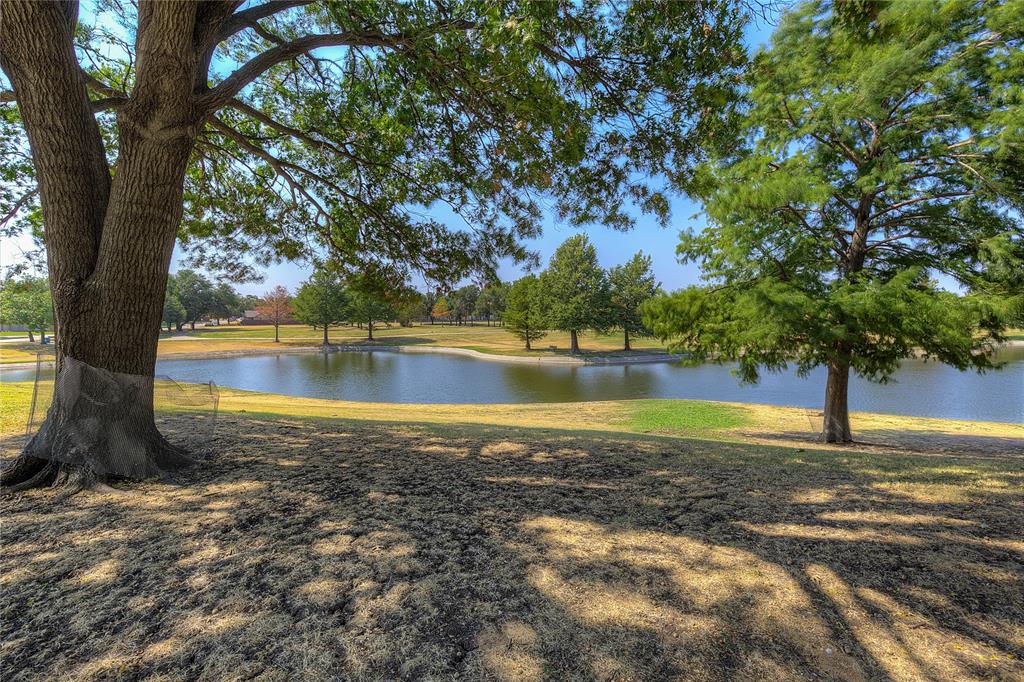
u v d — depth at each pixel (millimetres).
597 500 3607
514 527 3053
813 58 8344
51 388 3854
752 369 10062
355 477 4070
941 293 7777
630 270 49875
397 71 5152
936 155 7922
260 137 6855
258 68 4414
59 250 3684
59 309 3684
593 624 2064
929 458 5613
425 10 4215
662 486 3988
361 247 7461
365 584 2342
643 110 4824
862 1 4859
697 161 5176
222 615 2090
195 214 7387
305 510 3270
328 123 6516
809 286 8938
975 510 3404
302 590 2285
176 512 3182
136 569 2457
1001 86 6773
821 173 8414
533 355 45312
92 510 3180
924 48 6961
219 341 60656
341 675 1745
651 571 2504
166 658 1826
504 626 2037
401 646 1905
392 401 22250
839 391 10477
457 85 4789
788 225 9086
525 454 5137
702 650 1909
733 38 3980
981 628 2053
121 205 3611
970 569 2518
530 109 4195
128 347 3764
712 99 4328
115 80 6195
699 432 11938
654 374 33156
